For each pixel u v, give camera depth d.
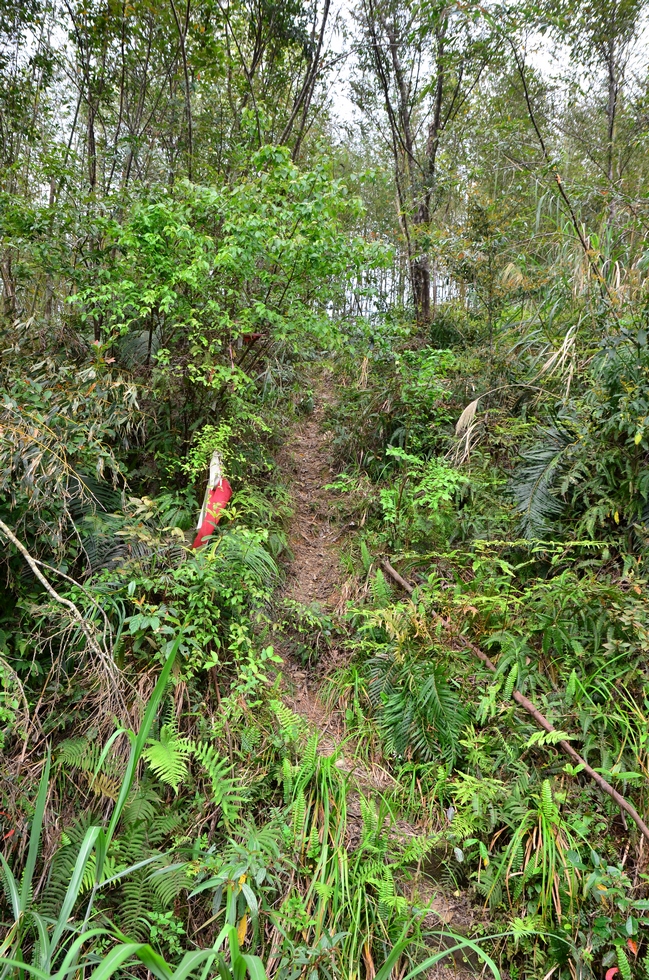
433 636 3.27
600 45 7.09
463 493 4.26
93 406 3.41
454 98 7.36
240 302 4.41
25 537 3.01
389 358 5.63
